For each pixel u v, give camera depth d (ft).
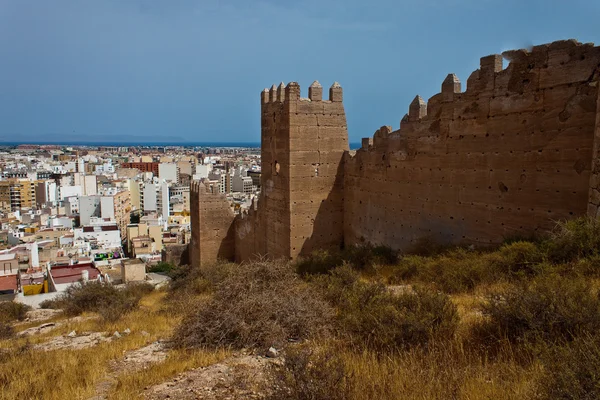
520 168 60.44
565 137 54.90
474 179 67.36
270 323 39.73
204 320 43.09
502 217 63.21
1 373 38.75
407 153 80.64
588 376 19.25
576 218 53.36
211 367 34.86
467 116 68.23
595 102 51.65
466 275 49.44
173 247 177.47
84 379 35.35
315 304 42.27
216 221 134.51
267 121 106.93
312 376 23.61
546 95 56.95
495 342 28.99
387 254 80.18
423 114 78.38
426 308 33.47
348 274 55.52
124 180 536.01
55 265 194.29
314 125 97.71
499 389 22.74
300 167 96.99
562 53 55.06
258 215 115.44
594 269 39.81
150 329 54.80
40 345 53.01
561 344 25.48
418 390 23.70
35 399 31.76
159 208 457.27
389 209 85.71
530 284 35.76
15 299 127.44
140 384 32.37
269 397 25.55
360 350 31.53
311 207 98.53
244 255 127.44
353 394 23.53
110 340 51.47
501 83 62.75
